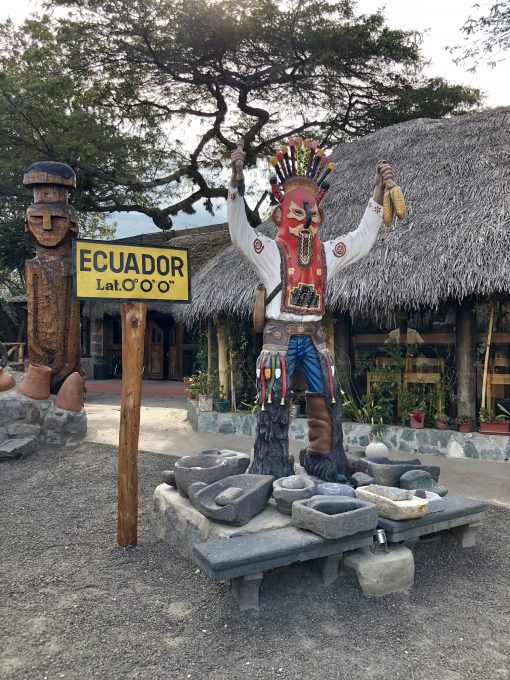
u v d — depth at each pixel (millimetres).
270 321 4312
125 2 11789
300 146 4395
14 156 12102
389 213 4289
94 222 23750
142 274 4066
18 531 4480
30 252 15062
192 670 2654
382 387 7613
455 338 7180
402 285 6500
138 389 4086
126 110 14219
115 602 3293
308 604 3217
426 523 3588
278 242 4312
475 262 6160
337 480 4242
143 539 4238
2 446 6836
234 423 8359
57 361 7699
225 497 3557
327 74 13750
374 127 15227
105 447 7156
